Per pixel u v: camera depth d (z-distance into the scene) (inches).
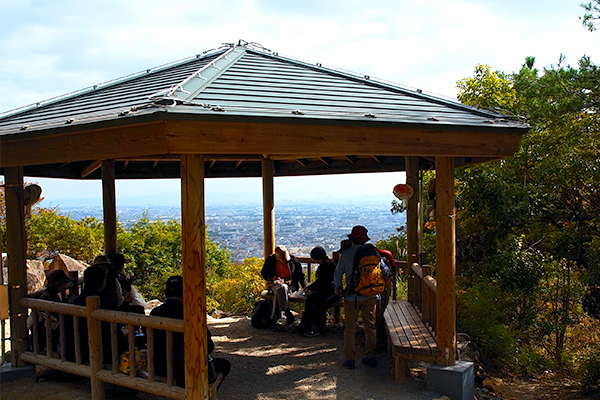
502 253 376.5
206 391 149.9
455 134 171.6
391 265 246.5
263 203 313.9
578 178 384.2
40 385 185.8
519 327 394.3
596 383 292.4
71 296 230.7
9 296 194.4
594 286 358.0
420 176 269.3
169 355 155.7
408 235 266.8
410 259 265.1
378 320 240.5
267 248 313.9
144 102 152.6
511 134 177.5
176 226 558.9
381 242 505.0
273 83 190.5
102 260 195.9
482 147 177.9
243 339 266.2
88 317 170.6
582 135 375.6
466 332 311.9
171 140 132.6
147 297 480.4
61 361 181.9
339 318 296.5
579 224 398.3
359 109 165.2
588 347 406.3
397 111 171.5
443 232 185.9
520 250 390.9
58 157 160.1
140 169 324.5
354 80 223.8
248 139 141.5
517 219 377.7
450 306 185.6
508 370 316.8
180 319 152.9
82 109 184.1
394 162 302.0
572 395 275.3
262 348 248.8
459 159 225.0
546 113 378.0
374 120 152.3
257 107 146.0
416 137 166.2
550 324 396.8
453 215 186.5
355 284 208.7
